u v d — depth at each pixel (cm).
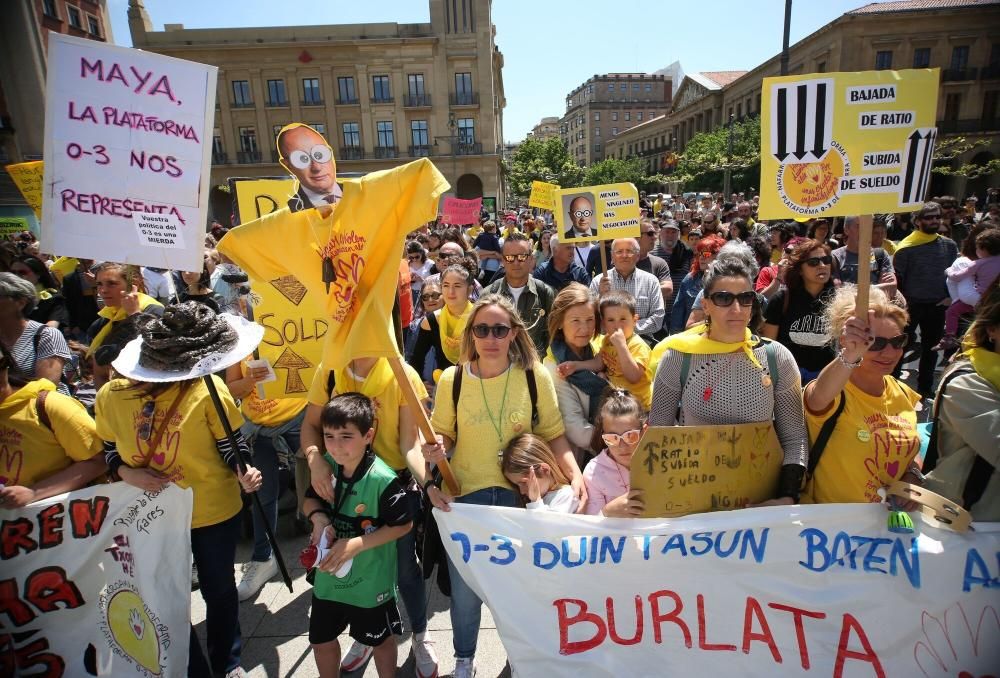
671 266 696
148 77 233
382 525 232
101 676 236
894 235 1080
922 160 206
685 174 5238
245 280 522
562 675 221
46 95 221
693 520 221
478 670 263
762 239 649
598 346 328
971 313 502
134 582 236
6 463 227
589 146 11944
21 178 538
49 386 237
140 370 227
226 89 4144
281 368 324
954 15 3703
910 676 212
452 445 259
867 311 203
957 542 212
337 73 4178
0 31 2314
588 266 648
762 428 220
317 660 236
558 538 225
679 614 222
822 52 4141
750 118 5162
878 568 216
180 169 240
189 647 241
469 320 249
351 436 226
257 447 327
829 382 213
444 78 4197
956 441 220
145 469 234
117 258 235
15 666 229
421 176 214
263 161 4225
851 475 225
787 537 219
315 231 226
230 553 251
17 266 580
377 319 219
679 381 237
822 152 207
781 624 218
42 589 229
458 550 227
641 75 11806
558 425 258
